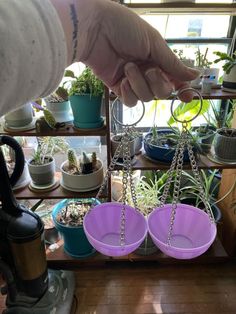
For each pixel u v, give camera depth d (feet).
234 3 2.02
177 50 2.49
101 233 2.32
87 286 2.76
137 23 0.85
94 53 0.92
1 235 1.98
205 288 2.76
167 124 2.90
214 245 3.05
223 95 2.21
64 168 2.72
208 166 2.50
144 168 2.47
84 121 2.38
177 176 1.66
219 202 3.17
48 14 0.65
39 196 2.59
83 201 2.99
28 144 3.08
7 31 0.55
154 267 2.99
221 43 2.91
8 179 1.90
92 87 2.26
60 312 2.38
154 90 0.90
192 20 2.76
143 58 0.91
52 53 0.66
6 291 2.39
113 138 2.45
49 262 2.83
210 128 2.93
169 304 2.60
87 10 0.80
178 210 2.26
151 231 2.00
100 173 2.67
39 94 0.72
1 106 0.61
